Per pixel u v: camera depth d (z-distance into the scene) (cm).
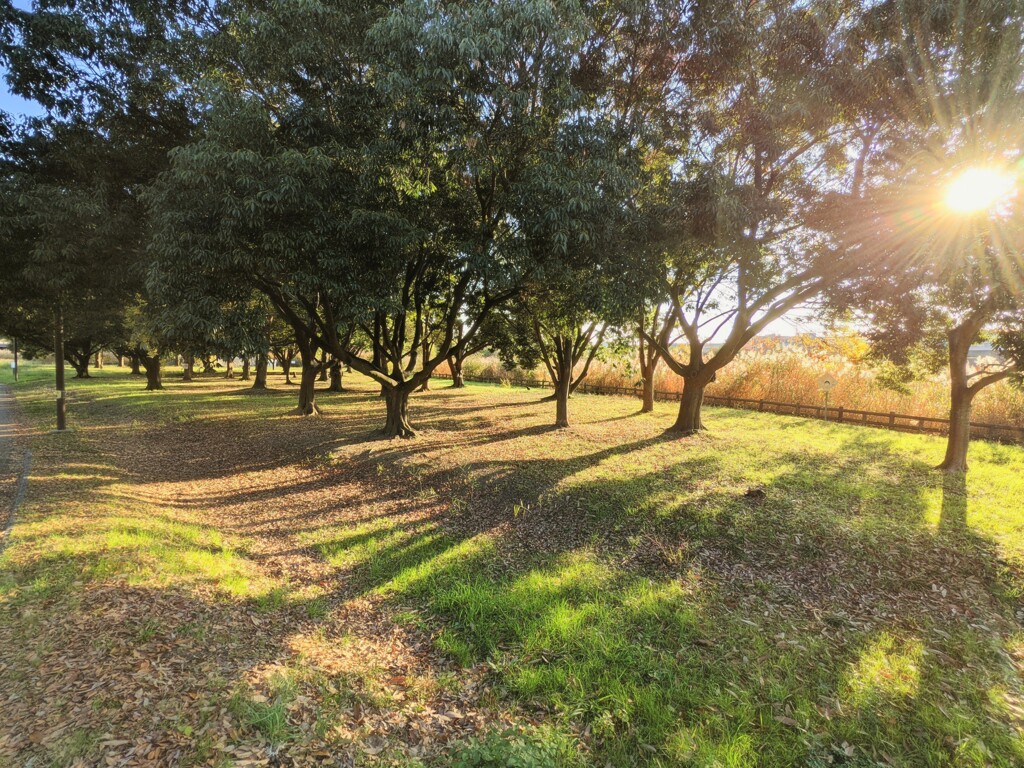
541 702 346
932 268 862
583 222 716
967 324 977
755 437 1409
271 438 1366
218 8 830
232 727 288
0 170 823
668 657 396
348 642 421
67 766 247
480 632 438
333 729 302
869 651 414
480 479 917
